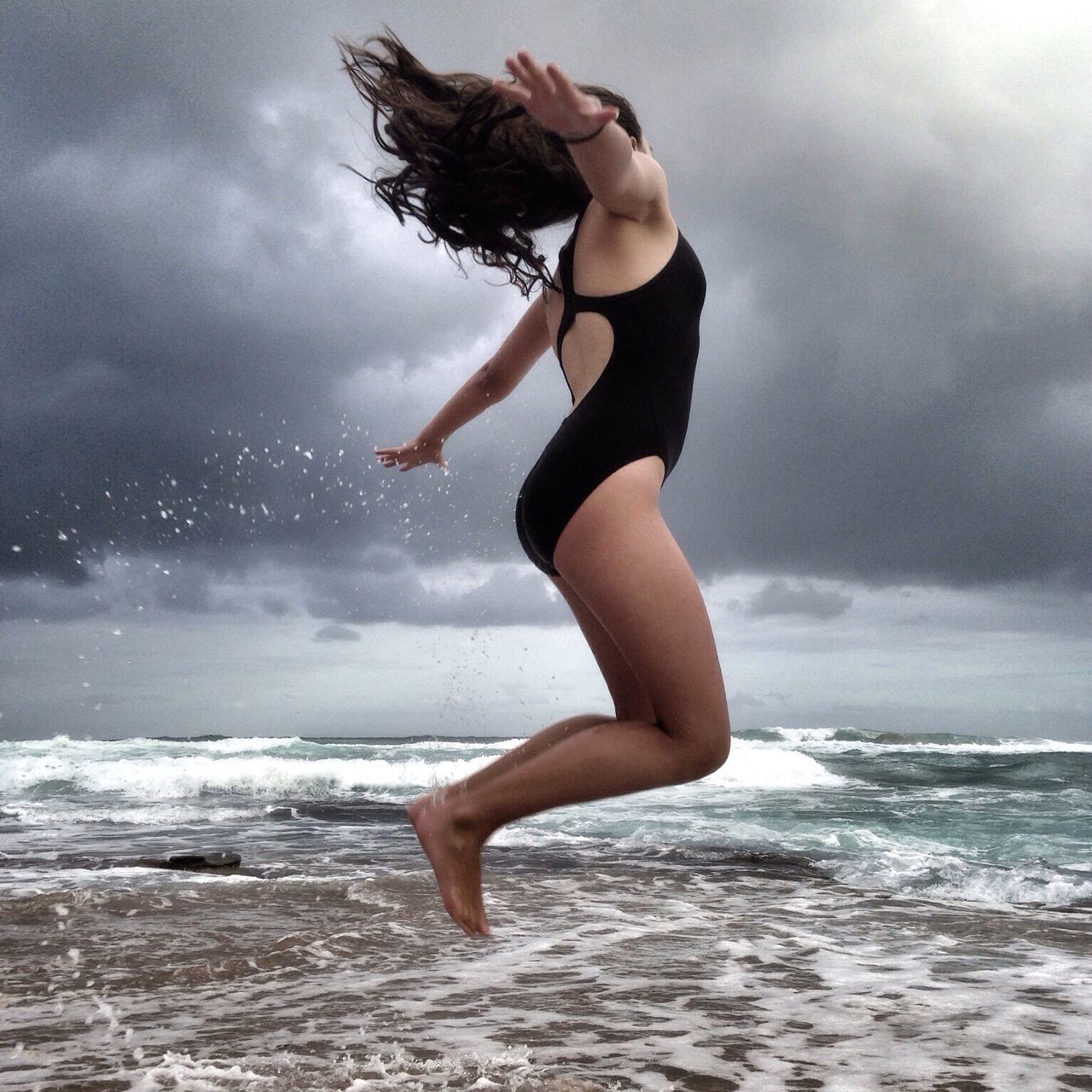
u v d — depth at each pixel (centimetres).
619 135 173
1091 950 366
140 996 290
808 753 2425
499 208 213
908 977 317
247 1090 202
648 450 179
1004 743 3102
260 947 360
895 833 817
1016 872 591
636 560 168
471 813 171
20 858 654
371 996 288
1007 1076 213
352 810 1037
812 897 500
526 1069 215
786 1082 209
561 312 217
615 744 166
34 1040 243
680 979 312
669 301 192
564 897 490
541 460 187
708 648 167
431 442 290
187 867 599
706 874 576
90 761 1605
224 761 1562
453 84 217
